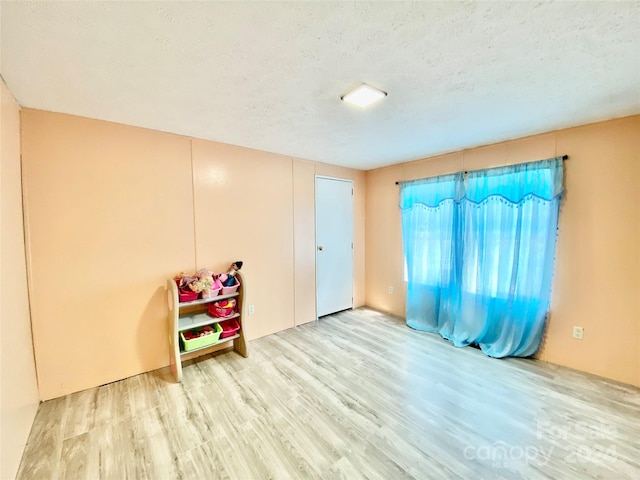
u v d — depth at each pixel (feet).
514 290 9.03
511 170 9.07
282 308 11.57
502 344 9.32
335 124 7.89
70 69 5.02
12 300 5.43
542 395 7.11
